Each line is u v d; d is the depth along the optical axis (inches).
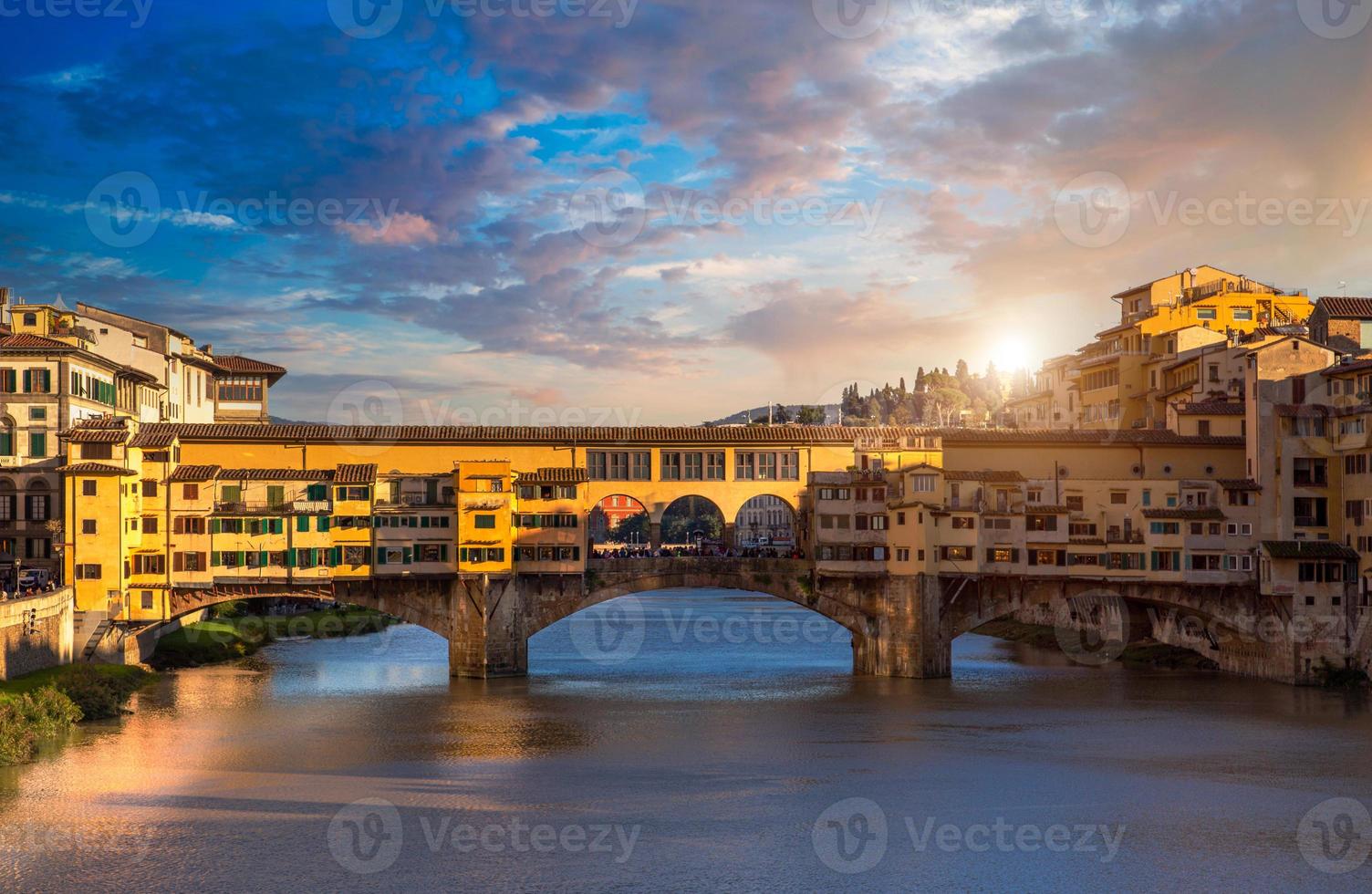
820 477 4532.5
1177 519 4389.8
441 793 2849.4
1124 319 6136.8
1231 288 5743.1
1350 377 4311.0
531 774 3021.7
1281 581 4254.4
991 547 4419.3
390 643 5541.3
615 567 4409.5
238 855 2411.4
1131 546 4419.3
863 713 3796.8
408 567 4276.6
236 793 2819.9
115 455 4092.0
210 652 4837.6
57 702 3383.4
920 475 4426.7
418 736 3408.0
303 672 4505.4
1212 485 4421.8
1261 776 3056.1
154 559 4158.5
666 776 3009.4
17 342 4387.3
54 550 4338.1
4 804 2714.1
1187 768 3127.5
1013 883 2329.0
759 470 4603.8
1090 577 4426.7
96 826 2573.8
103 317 5369.1
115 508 4060.0
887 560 4475.9
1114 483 4463.6
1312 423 4367.6
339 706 3816.4
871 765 3132.4
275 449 4375.0
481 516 4291.3
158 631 4658.0
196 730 3432.6
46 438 4372.5
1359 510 4217.5
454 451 4443.9
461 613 4343.0
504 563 4298.7
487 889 2260.1
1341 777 3048.7
